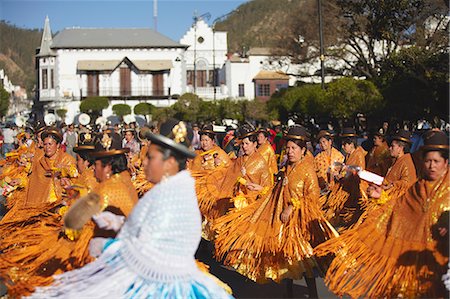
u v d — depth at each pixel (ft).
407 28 68.74
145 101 200.54
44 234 21.24
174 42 202.69
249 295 25.76
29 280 17.85
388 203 20.92
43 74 204.23
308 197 24.63
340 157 37.52
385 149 35.29
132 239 14.87
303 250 24.07
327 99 80.53
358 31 86.79
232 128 66.44
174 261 14.78
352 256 20.76
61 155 28.58
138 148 49.32
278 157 47.42
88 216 15.49
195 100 136.36
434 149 19.25
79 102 200.85
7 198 34.35
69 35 203.72
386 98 73.05
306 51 121.19
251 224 25.39
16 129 94.32
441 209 19.19
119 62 199.93
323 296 25.30
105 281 14.90
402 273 19.42
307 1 121.08
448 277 18.06
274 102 126.11
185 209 14.85
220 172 33.65
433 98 65.10
